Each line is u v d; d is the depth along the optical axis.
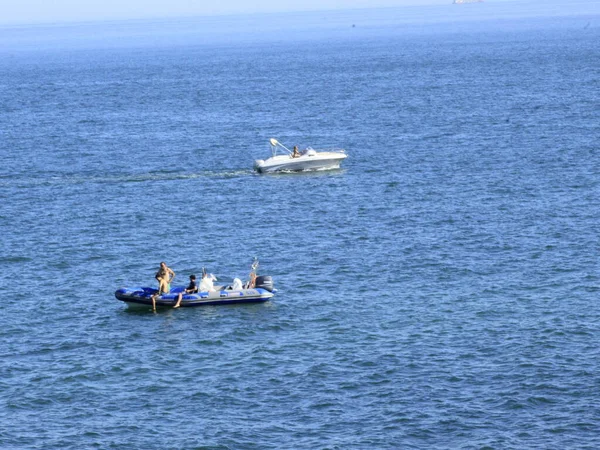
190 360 116.12
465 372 110.25
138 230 183.50
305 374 110.88
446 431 96.38
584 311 129.38
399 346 118.75
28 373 112.69
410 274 149.62
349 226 182.25
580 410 99.94
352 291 141.75
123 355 118.00
